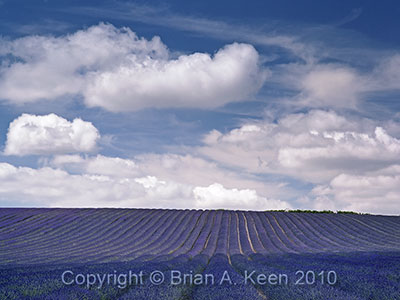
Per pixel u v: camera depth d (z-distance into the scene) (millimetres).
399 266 14367
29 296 7934
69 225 37406
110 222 39188
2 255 24016
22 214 41750
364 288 9242
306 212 50281
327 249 27828
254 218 43969
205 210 48656
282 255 23156
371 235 36031
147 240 32781
